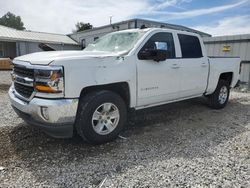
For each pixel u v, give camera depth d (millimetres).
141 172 2809
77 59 3137
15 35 26156
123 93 3898
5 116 4844
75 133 3879
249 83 9758
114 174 2758
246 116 5477
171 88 4512
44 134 3883
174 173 2789
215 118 5238
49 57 3137
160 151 3398
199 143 3732
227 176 2734
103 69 3383
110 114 3617
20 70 3396
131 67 3736
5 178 2629
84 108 3293
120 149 3443
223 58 5914
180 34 4777
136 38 4152
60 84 2982
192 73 4938
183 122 4863
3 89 8484
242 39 10195
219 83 5965
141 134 4086
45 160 3061
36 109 3025
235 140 3902
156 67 4125
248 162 3100
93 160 3090
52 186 2506
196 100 6738
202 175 2750
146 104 4180
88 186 2518
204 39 11648
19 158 3092
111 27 20250
